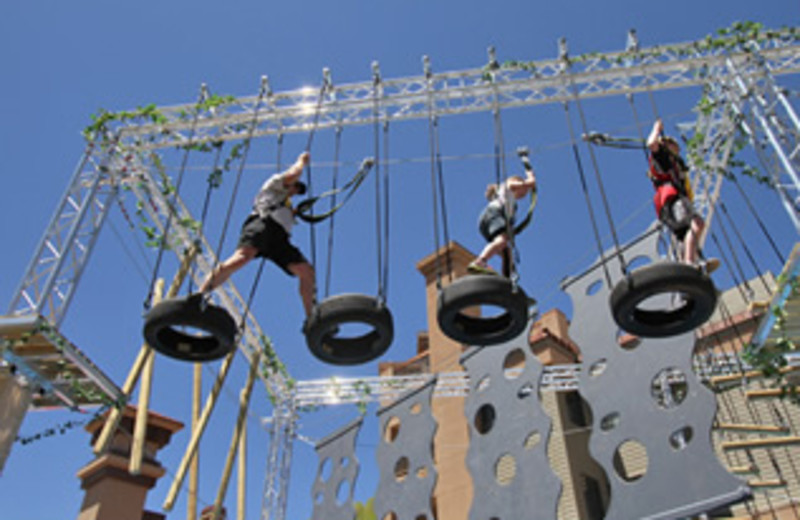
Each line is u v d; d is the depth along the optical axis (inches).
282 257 244.4
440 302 223.6
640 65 422.0
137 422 363.3
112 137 443.2
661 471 274.4
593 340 327.6
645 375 298.8
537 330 769.6
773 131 395.2
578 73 423.2
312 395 580.4
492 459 348.8
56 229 407.5
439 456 673.6
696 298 216.7
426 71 370.0
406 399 423.8
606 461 294.4
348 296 226.1
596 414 308.2
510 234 241.3
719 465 259.0
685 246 256.8
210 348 237.9
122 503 492.1
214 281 228.8
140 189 451.8
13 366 361.1
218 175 317.4
